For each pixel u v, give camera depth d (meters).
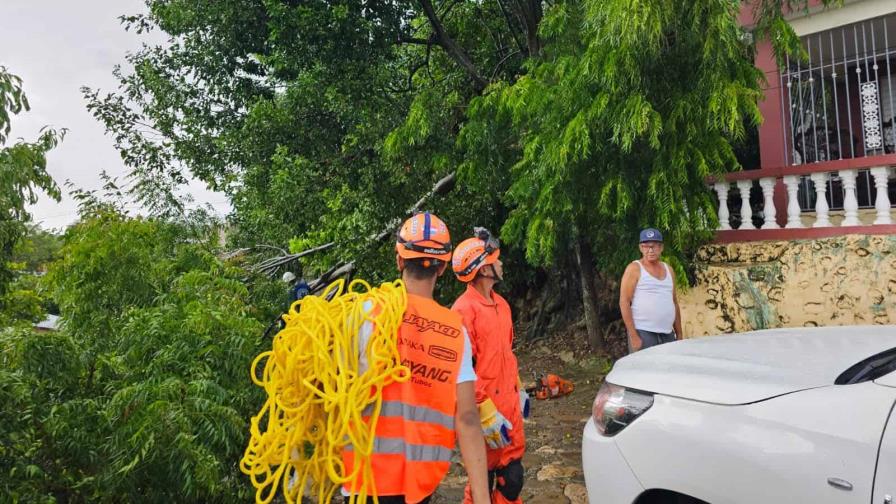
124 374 4.13
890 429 1.94
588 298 8.50
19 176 4.03
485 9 11.02
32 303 5.04
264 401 4.45
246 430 4.30
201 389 3.77
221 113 11.61
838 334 2.85
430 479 1.94
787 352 2.61
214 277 5.71
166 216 7.33
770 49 7.22
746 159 8.85
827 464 2.00
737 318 6.25
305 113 10.43
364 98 9.91
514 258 10.80
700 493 2.26
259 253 10.56
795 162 7.45
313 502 4.25
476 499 1.93
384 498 1.91
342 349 1.92
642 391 2.60
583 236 7.91
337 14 9.27
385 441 1.92
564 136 5.89
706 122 5.62
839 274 5.75
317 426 2.02
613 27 5.41
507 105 7.10
